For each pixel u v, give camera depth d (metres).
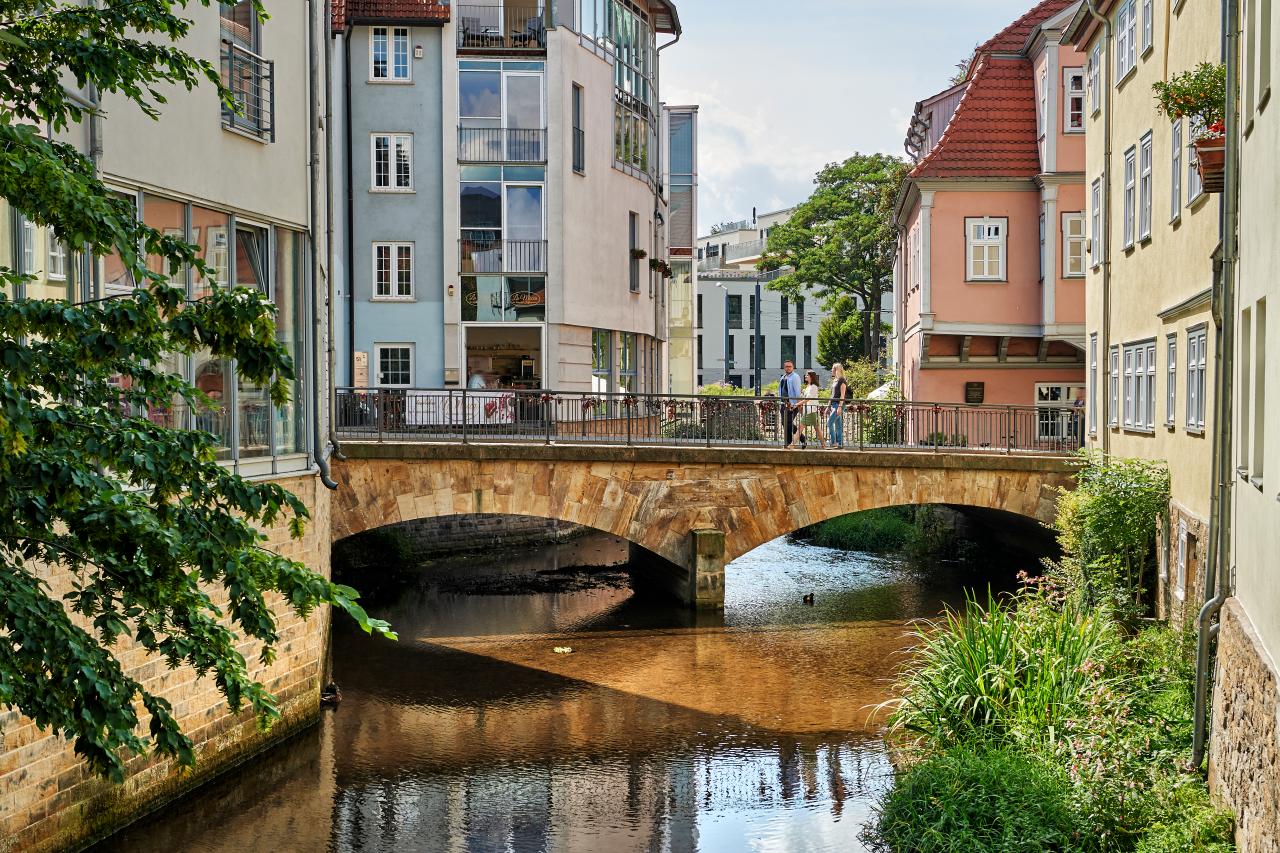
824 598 23.70
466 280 31.75
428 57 31.52
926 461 22.94
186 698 12.29
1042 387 30.86
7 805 9.80
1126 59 20.75
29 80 6.55
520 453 21.41
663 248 41.59
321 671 15.62
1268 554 9.16
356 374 31.59
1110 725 11.57
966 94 30.34
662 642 19.86
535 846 11.27
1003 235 29.91
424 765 13.60
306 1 15.09
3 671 5.75
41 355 6.18
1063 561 19.61
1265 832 8.27
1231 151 11.54
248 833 11.52
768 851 11.10
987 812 10.62
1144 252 19.23
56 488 5.96
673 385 49.47
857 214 56.34
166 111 12.21
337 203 31.31
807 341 86.62
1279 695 7.87
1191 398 15.73
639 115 36.84
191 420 12.70
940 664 13.37
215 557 6.50
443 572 26.48
